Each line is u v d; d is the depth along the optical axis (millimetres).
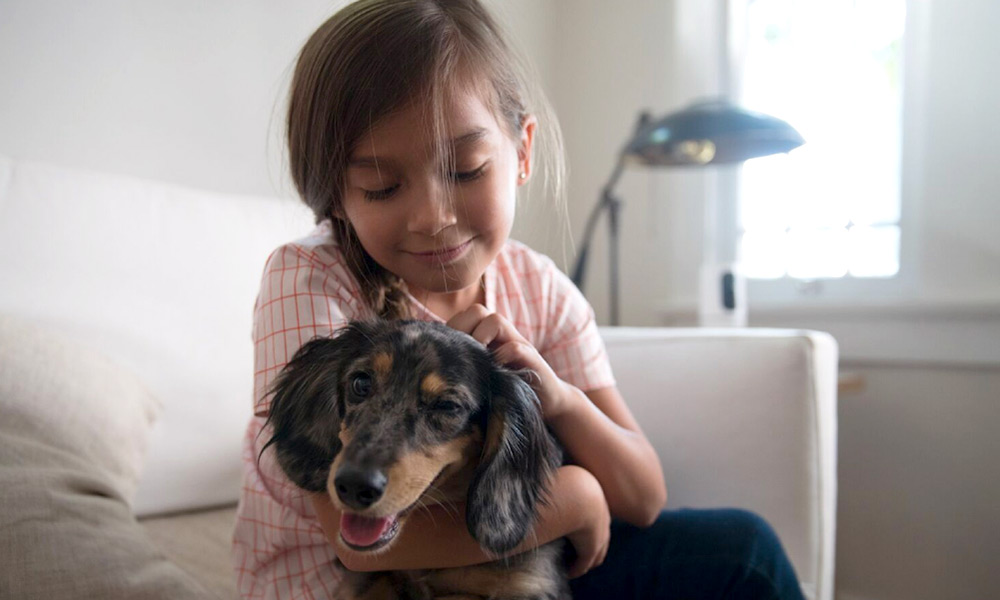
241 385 1731
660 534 1192
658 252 2938
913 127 2357
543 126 1296
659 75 2920
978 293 2178
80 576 958
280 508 1093
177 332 1652
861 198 2496
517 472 897
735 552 1133
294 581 1099
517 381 923
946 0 2246
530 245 1951
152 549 1089
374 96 909
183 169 2131
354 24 965
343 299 1101
